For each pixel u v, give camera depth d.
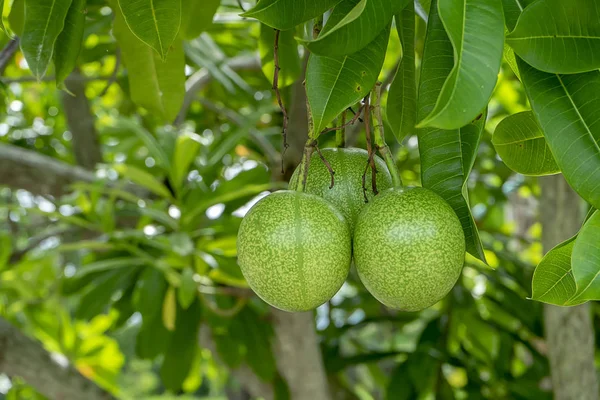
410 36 0.58
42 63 0.58
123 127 1.19
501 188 1.54
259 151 1.41
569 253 0.54
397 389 1.24
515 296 1.25
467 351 1.33
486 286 1.44
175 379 1.09
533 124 0.58
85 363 1.37
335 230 0.56
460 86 0.43
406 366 1.26
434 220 0.54
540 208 1.13
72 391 1.26
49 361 1.26
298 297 0.56
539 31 0.46
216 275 1.02
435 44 0.52
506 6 0.50
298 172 0.58
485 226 1.68
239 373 1.23
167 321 0.98
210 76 1.21
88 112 1.44
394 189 0.56
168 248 0.97
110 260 1.05
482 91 0.44
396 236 0.54
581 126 0.48
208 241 1.00
